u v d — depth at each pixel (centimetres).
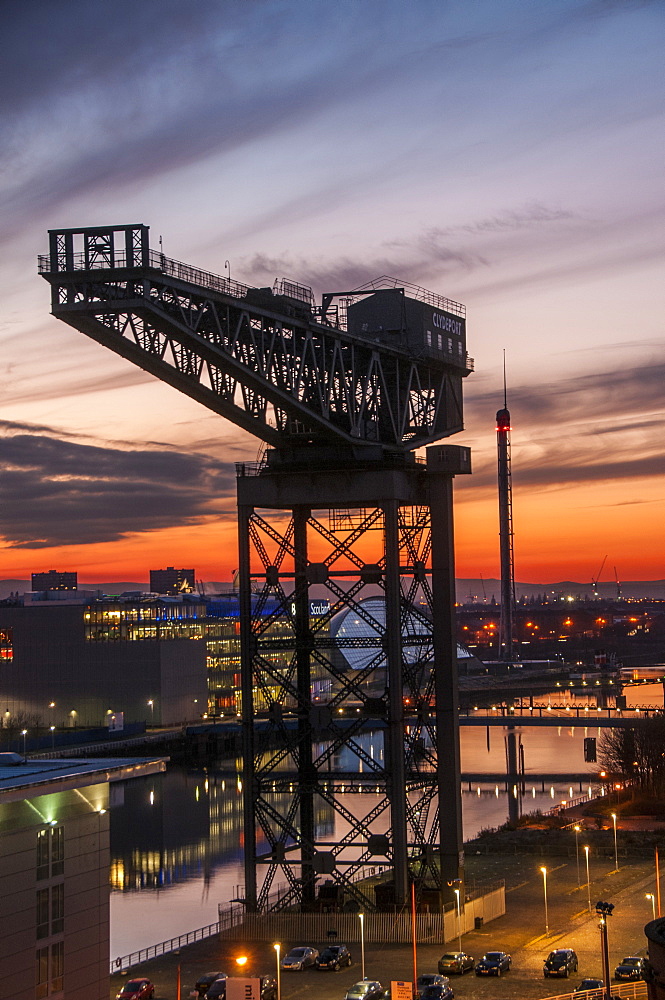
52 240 9350
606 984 8138
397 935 10694
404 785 10912
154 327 9581
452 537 11400
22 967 7131
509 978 9631
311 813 11469
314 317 11112
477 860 14662
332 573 11244
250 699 11250
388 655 10925
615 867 14062
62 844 7494
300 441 11362
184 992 9412
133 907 13862
